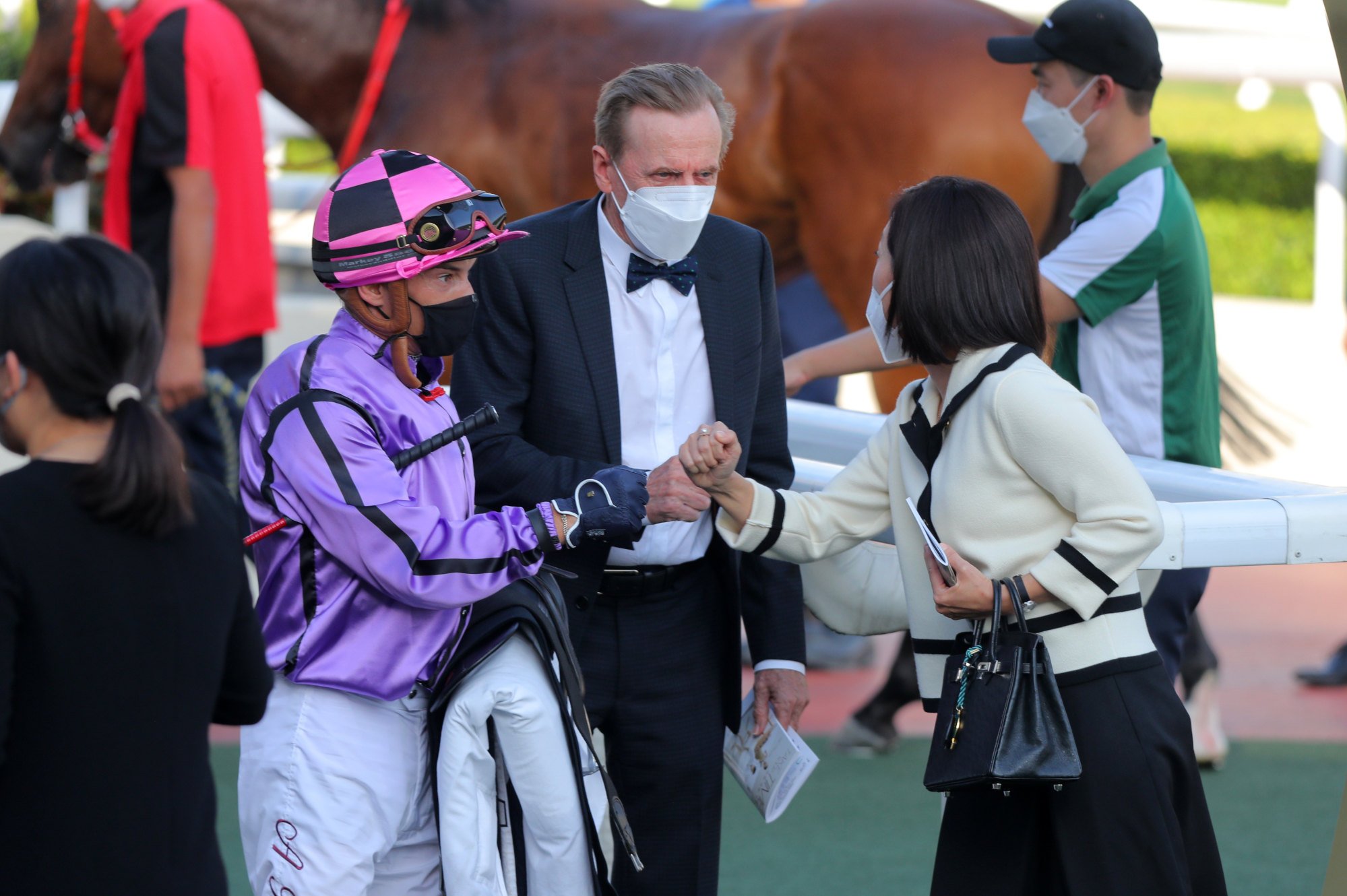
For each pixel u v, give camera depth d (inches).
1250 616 957.2
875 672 805.2
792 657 378.3
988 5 657.0
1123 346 458.3
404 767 310.3
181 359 612.1
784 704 374.9
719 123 341.7
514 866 319.0
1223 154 2235.5
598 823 326.3
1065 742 292.5
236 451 663.1
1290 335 1795.0
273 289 658.2
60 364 237.8
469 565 295.9
